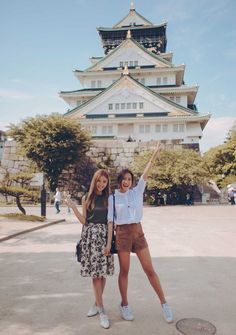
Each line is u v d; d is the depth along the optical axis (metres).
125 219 3.68
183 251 7.84
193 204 30.83
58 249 8.02
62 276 5.54
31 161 32.47
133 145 34.12
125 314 3.68
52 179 31.25
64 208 25.02
